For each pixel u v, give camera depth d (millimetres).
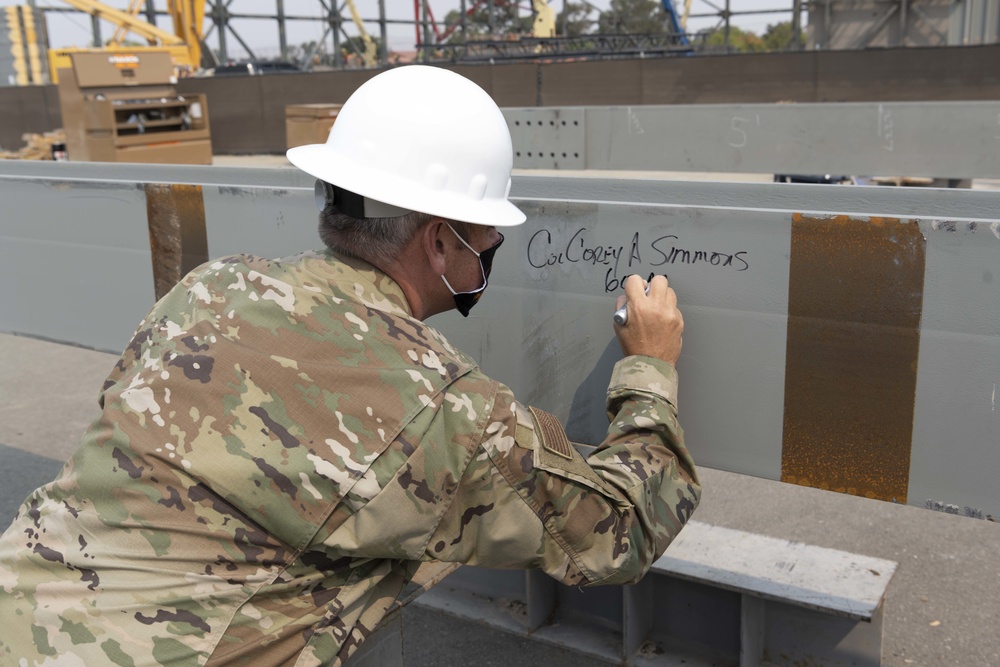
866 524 3148
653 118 6270
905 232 1416
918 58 12805
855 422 1534
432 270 1352
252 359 1193
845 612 2074
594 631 2463
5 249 2627
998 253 1358
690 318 1633
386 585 1323
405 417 1171
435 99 1344
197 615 1142
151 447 1163
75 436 4105
